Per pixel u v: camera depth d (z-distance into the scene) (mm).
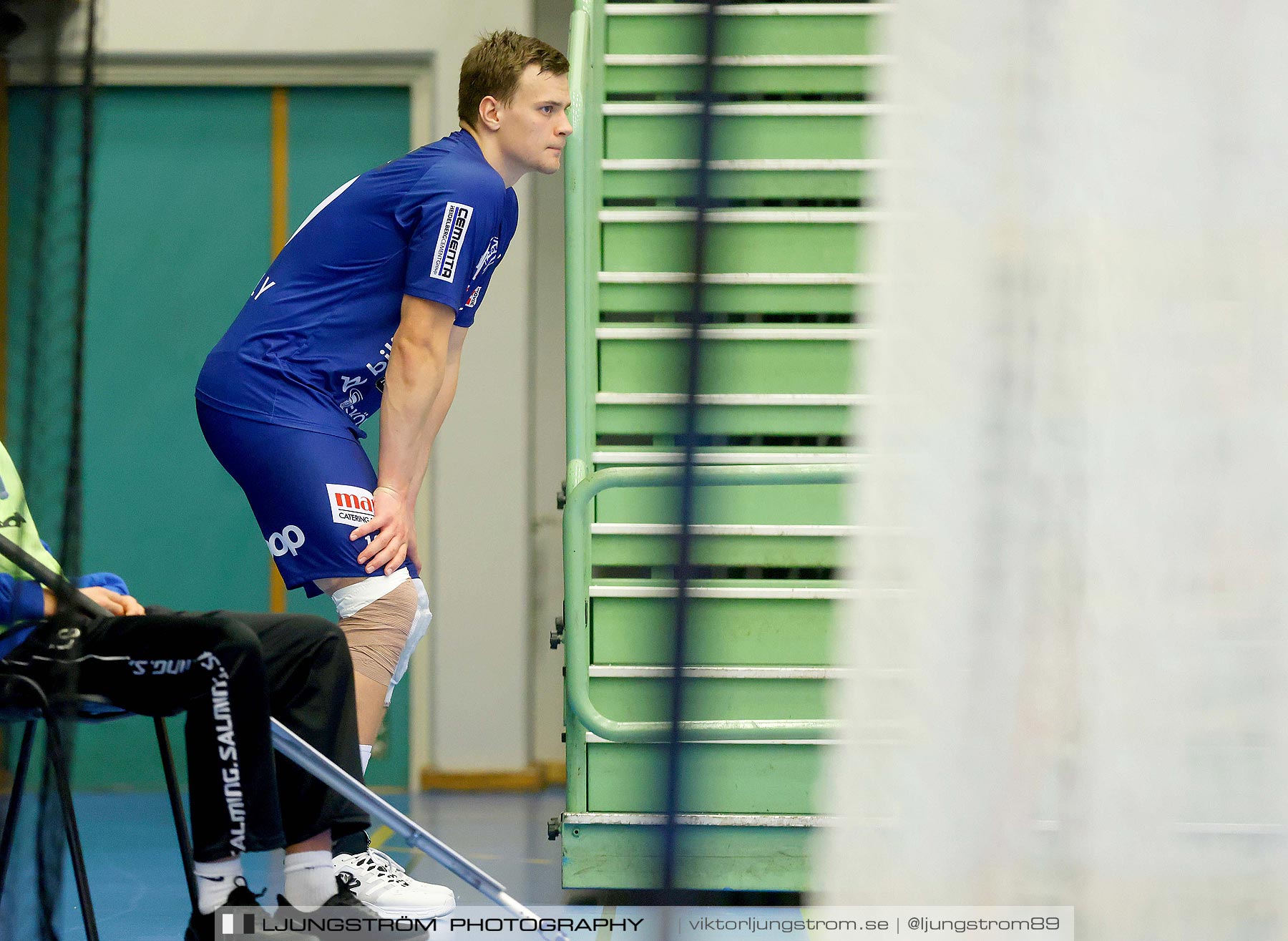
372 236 8805
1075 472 2252
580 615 8930
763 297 11648
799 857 8945
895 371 2285
